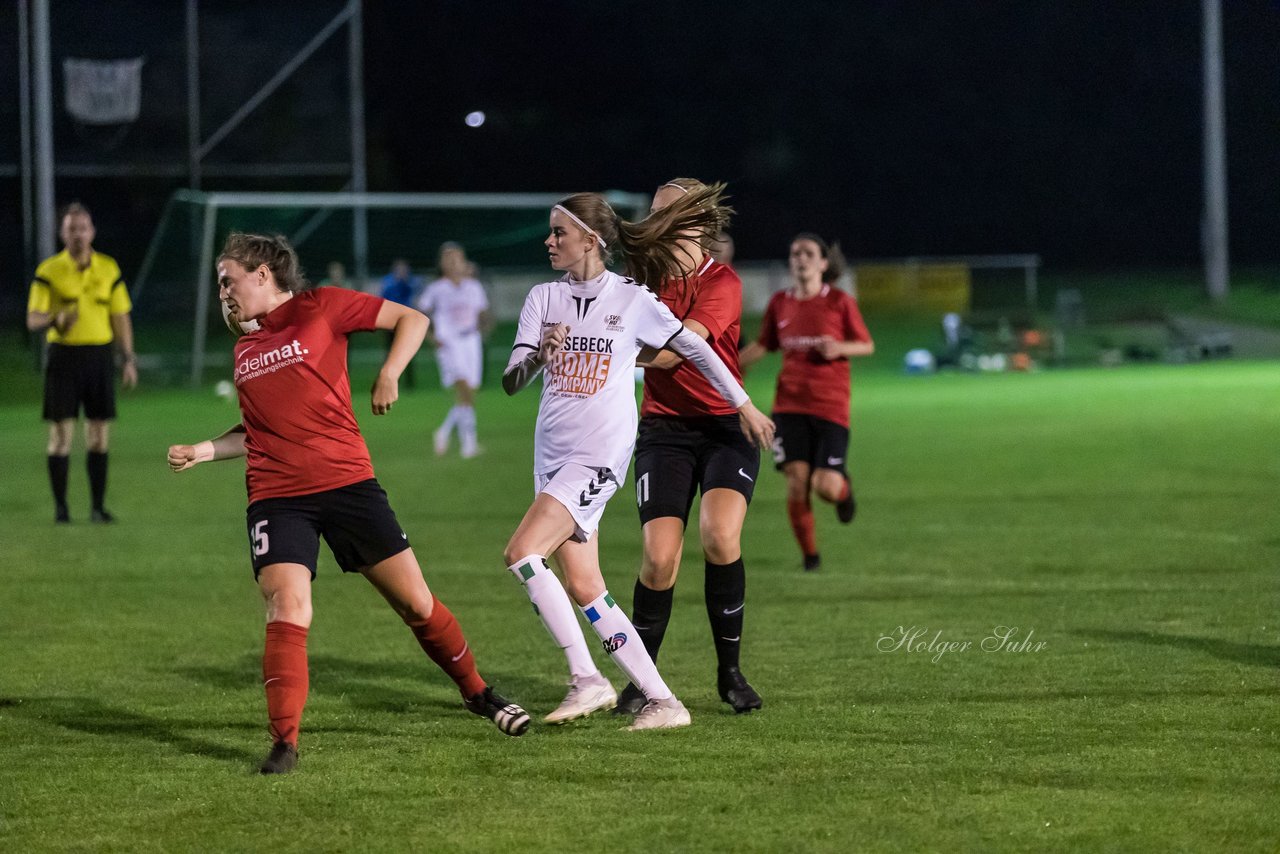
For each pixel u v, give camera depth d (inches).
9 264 4402.1
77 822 669.3
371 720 858.8
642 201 4717.0
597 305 826.2
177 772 751.1
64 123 4308.6
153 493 2081.7
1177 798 677.9
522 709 836.0
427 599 794.8
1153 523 1630.2
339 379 772.6
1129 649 1008.2
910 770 729.6
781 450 1419.8
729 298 872.3
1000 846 618.5
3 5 4057.6
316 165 4515.3
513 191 7696.9
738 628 863.1
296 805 690.2
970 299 5713.6
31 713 885.2
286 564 759.7
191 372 4215.1
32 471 2337.6
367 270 5044.3
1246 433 2588.6
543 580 819.4
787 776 724.0
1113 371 4483.3
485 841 635.5
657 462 892.0
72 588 1341.0
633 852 619.2
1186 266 7258.9
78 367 1764.3
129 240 4431.6
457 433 2957.7
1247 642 1024.2
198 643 1103.0
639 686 834.2
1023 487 1983.3
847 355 1400.1
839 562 1446.9
